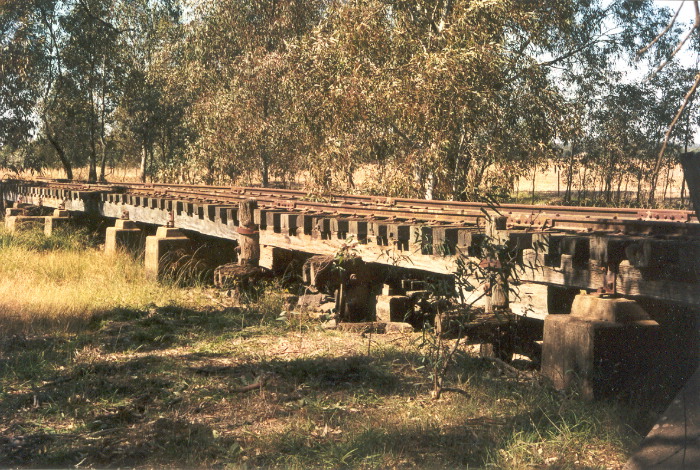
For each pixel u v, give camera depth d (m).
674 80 22.31
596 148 27.02
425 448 4.74
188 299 10.94
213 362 7.21
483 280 6.41
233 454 4.70
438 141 16.97
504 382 6.11
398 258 7.68
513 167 18.48
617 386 5.43
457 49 16.48
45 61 34.47
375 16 17.62
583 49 23.44
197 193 13.95
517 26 18.75
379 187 18.20
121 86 37.53
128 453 4.78
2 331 8.42
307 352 7.53
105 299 10.67
